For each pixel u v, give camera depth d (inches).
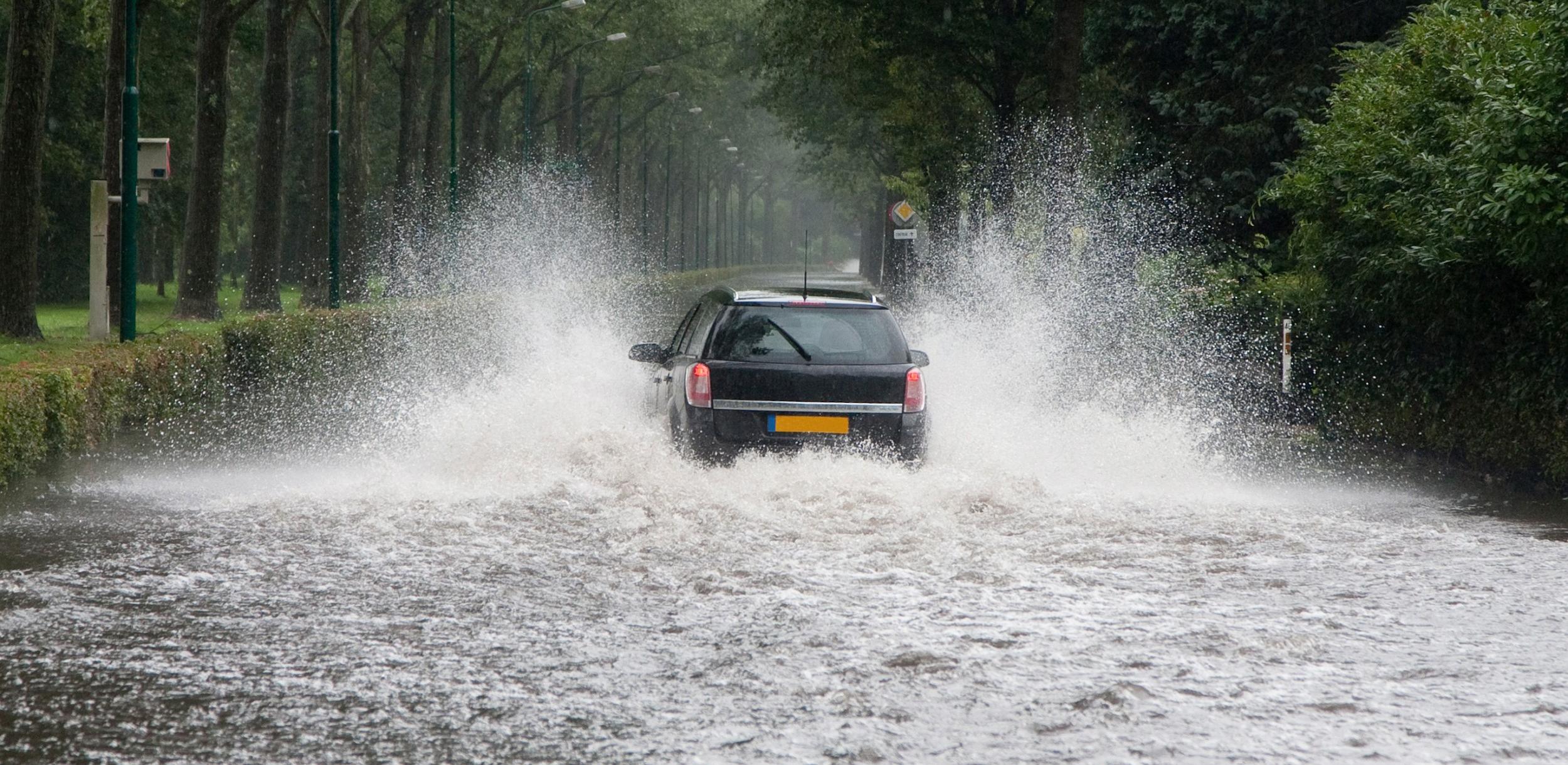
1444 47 2039.9
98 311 3034.0
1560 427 1605.6
